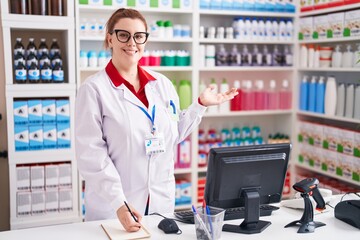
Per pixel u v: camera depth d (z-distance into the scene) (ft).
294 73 12.46
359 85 10.43
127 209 5.48
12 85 9.60
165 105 6.72
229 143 12.42
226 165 5.35
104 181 5.78
